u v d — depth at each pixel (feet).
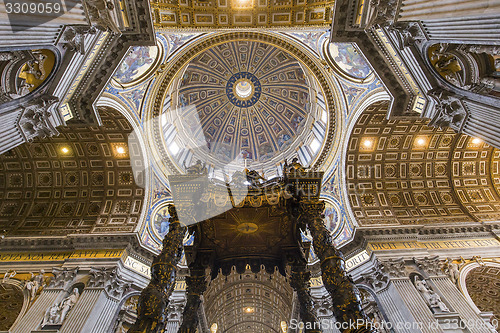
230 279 69.21
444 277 40.11
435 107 27.94
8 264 43.01
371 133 51.08
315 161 59.47
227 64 83.97
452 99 25.84
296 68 76.95
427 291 37.96
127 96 46.14
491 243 45.55
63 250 45.42
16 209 51.49
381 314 39.50
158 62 48.55
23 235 47.37
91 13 22.07
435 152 53.83
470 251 44.57
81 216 51.21
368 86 45.93
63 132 47.09
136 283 43.62
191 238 52.47
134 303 42.91
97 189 53.31
